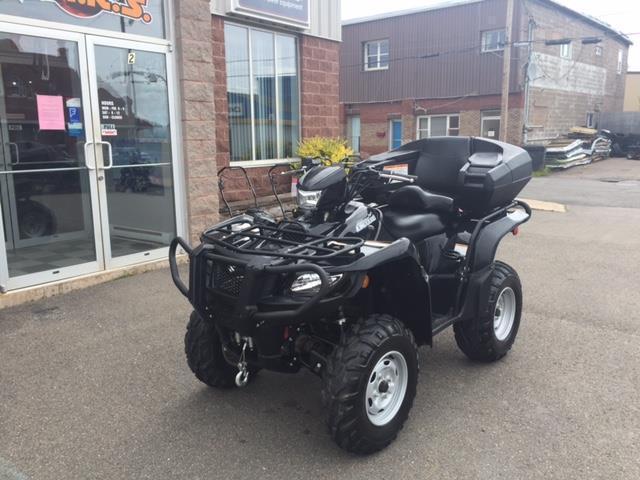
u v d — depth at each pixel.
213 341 3.89
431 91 27.64
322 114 10.55
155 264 6.98
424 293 3.57
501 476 3.10
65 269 6.22
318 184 3.66
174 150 7.13
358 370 3.12
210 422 3.68
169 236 7.27
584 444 3.39
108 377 4.30
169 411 3.82
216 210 7.57
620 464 3.19
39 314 5.55
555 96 27.23
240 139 9.38
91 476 3.13
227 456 3.32
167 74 6.95
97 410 3.83
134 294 6.12
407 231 4.02
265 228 3.60
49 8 5.86
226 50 8.96
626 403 3.88
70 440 3.47
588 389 4.09
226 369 4.01
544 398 3.96
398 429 3.40
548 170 23.02
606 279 7.00
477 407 3.85
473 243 4.18
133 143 6.72
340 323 3.47
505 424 3.63
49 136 6.01
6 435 3.52
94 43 6.21
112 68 6.41
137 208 6.84
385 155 4.81
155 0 6.79
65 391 4.08
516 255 8.38
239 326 3.21
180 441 3.47
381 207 4.25
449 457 3.29
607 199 15.46
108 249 6.57
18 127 5.80
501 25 24.89
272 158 9.91
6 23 5.56
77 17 6.09
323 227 3.64
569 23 27.45
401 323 3.44
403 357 3.40
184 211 7.32
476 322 4.25
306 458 3.29
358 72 30.03
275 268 3.04
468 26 25.94
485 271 4.26
